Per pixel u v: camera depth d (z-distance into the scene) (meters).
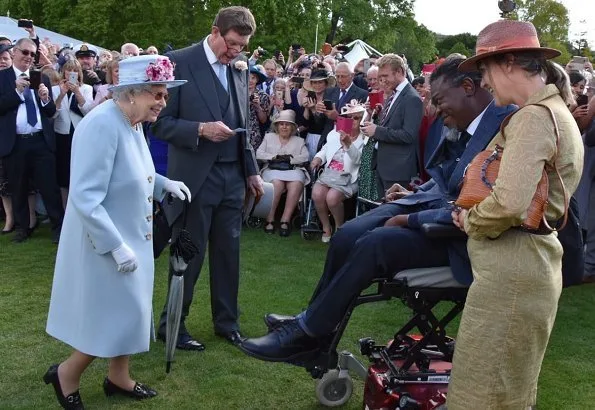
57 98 6.62
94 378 3.64
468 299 2.36
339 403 3.41
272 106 7.93
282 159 7.27
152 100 3.03
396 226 2.93
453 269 2.73
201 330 4.38
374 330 4.47
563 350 4.25
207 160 3.92
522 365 2.33
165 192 3.41
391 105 5.82
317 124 7.43
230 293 4.20
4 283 5.28
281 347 2.97
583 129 5.50
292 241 6.96
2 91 6.36
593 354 4.19
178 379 3.66
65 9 26.89
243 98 4.11
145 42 24.67
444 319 2.97
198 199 3.92
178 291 3.35
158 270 5.76
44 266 5.80
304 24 26.61
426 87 6.36
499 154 2.32
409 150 5.70
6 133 6.40
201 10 24.92
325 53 12.22
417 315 3.00
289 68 9.64
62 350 4.00
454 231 2.66
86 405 3.33
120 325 3.02
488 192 2.29
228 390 3.55
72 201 2.88
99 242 2.88
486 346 2.30
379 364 3.22
